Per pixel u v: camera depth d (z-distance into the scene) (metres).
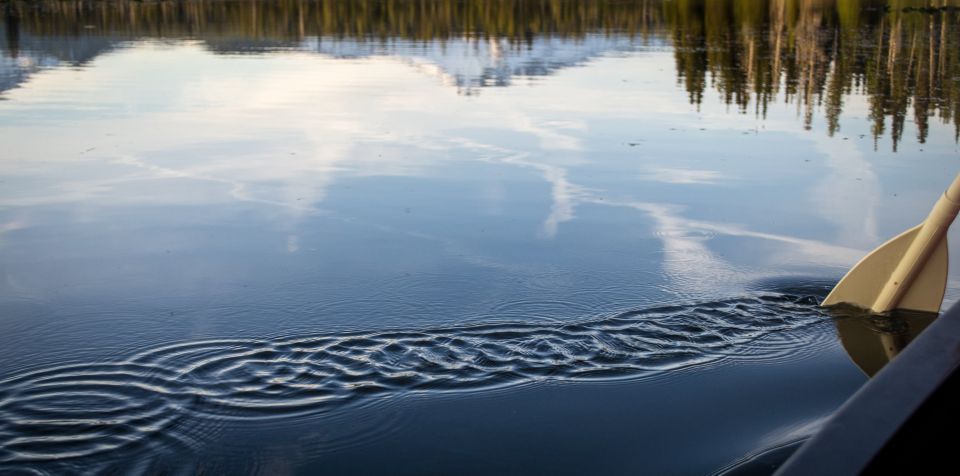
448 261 4.24
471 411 2.86
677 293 3.88
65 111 7.89
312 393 2.96
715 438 2.71
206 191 5.41
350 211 5.04
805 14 19.41
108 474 2.48
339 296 3.79
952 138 7.17
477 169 6.02
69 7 17.98
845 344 3.42
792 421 2.81
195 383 3.01
